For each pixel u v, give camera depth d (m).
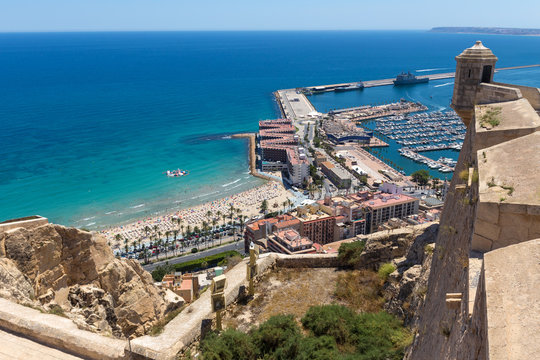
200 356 23.25
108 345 19.44
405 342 26.33
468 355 11.30
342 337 28.73
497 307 9.35
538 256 10.23
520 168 15.55
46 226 27.83
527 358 7.89
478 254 14.99
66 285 28.61
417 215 149.12
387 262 36.94
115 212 182.00
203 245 157.12
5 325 20.30
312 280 35.59
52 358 18.56
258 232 146.12
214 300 25.33
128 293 31.19
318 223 150.25
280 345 26.47
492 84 30.06
